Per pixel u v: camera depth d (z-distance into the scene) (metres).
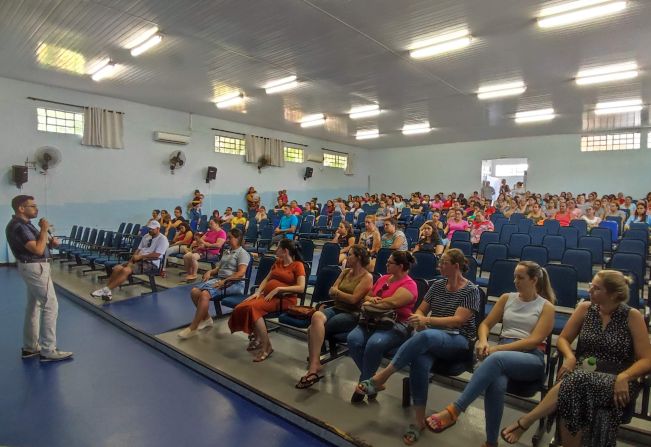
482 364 2.20
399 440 2.29
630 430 2.31
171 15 5.13
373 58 6.53
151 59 6.76
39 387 3.00
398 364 2.44
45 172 8.62
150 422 2.55
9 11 5.08
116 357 3.61
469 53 6.21
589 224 8.06
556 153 14.02
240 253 4.29
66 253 8.16
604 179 13.25
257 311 3.44
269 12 5.00
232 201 12.57
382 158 18.20
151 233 6.11
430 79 7.56
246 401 2.86
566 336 2.32
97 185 9.46
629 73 7.00
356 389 2.69
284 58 6.59
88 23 5.41
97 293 5.36
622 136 12.91
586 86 7.82
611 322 2.14
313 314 3.09
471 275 4.05
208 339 3.91
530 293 2.46
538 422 2.52
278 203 13.27
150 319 4.53
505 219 8.17
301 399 2.75
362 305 2.87
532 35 5.51
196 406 2.77
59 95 8.74
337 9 4.89
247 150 12.78
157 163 10.60
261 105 10.05
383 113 10.65
